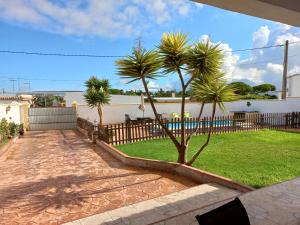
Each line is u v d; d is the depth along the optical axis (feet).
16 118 55.93
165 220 13.23
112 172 23.75
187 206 14.83
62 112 66.59
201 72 22.49
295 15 10.44
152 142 38.29
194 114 71.87
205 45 22.04
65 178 22.44
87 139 46.32
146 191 18.42
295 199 15.06
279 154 28.43
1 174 24.66
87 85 59.31
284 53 66.13
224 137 41.04
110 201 16.85
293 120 54.03
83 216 14.80
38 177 23.17
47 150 36.73
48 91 143.13
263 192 16.20
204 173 19.69
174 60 22.16
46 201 17.26
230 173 21.16
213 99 22.07
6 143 40.55
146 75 22.61
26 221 14.48
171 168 22.89
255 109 71.51
